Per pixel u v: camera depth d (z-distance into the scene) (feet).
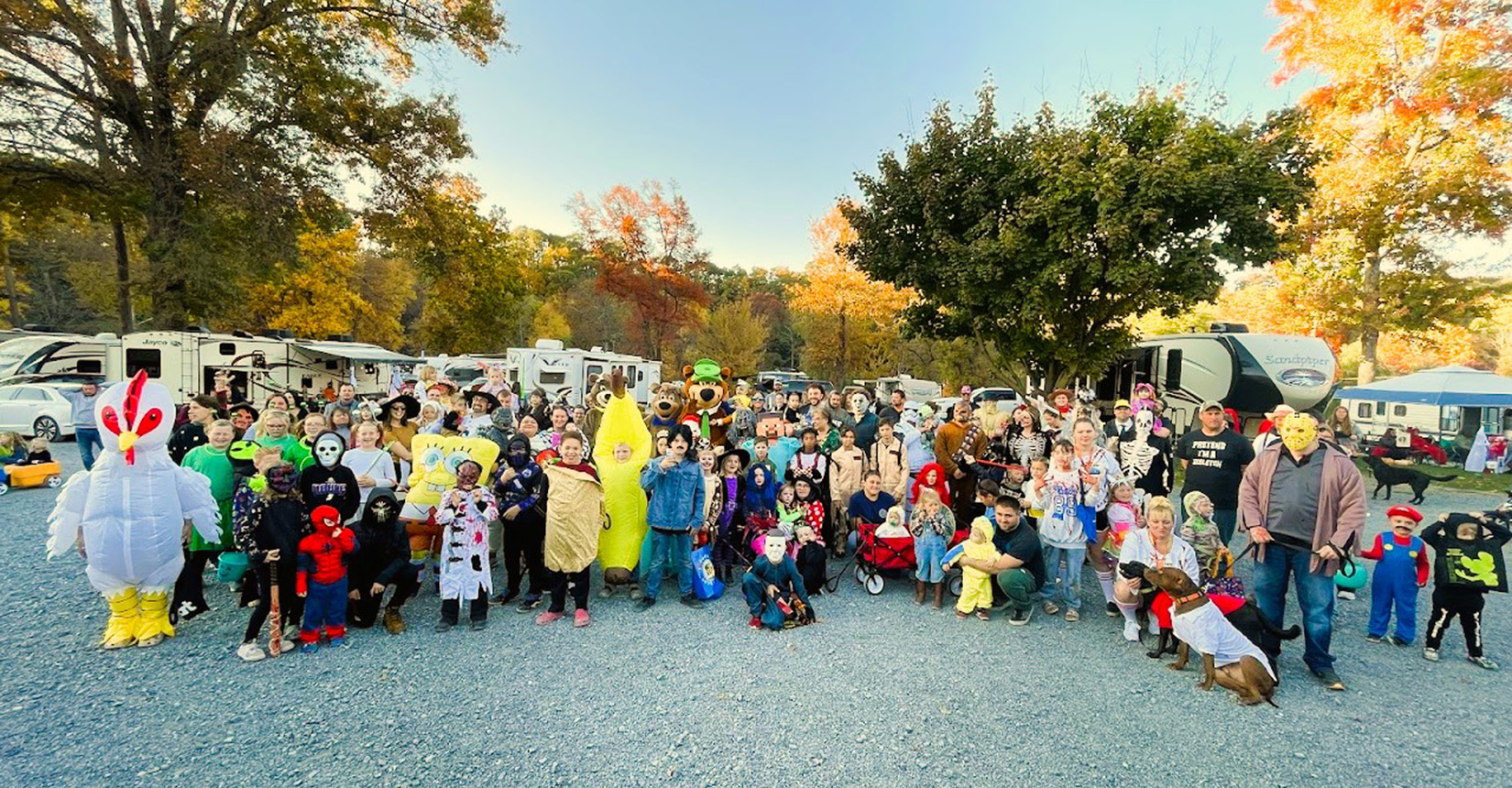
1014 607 17.53
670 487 17.88
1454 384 47.26
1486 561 14.79
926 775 10.43
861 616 17.81
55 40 52.90
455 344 129.80
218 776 10.00
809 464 22.49
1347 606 19.16
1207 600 13.83
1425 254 67.21
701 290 125.49
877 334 116.57
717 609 18.10
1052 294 40.04
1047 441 22.54
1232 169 36.63
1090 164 39.04
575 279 173.99
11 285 117.39
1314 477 14.02
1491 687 13.94
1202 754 11.19
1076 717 12.42
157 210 61.21
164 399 14.47
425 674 13.58
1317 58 68.74
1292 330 74.49
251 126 63.62
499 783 10.00
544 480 17.35
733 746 11.17
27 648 14.21
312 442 18.63
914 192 44.75
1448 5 61.62
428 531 18.58
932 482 21.48
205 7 60.59
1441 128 64.59
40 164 58.95
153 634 14.60
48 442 45.70
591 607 18.02
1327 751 11.35
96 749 10.62
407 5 69.77
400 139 72.13
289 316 108.06
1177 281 37.65
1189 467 19.16
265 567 14.17
